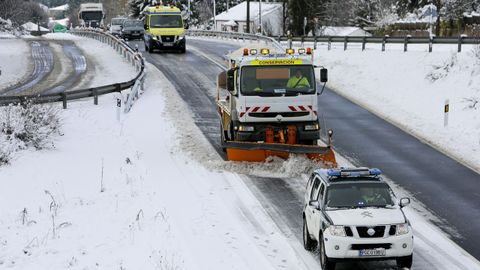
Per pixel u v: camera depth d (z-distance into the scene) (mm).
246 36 90938
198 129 39031
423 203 25406
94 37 106875
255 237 21344
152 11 76562
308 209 20109
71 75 66062
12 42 101188
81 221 22922
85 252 19844
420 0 109688
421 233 21875
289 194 26391
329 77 59000
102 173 28234
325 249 17797
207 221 22922
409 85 50625
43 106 40438
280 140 29344
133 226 22266
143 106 46344
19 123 34469
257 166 29734
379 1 121062
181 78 58594
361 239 17438
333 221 17766
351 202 18766
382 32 106500
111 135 37688
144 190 26891
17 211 24203
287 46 78312
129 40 97812
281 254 19781
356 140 36719
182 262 18781
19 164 30719
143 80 53219
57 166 30719
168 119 41750
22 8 156125
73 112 44250
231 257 19375
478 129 38375
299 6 120625
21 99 42188
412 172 30109
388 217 17859
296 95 29141
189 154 33062
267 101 29062
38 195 26219
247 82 29125
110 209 24328
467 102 43188
